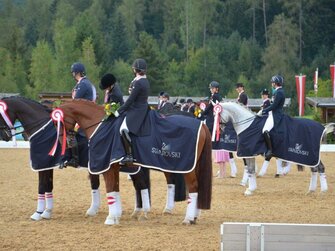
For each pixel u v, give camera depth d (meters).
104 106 12.23
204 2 88.56
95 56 71.50
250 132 16.05
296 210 14.09
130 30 93.06
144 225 12.05
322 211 13.96
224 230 8.92
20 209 13.99
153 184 18.84
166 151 11.83
